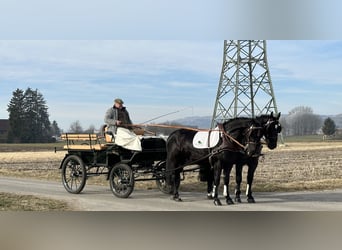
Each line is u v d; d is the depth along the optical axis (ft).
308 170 79.82
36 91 347.97
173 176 39.81
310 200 39.68
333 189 49.21
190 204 37.17
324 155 135.95
